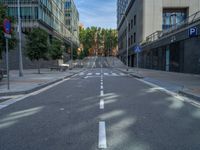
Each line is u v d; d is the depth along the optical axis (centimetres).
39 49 3222
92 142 512
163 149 471
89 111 820
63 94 1255
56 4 7375
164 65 4056
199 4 5450
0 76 1941
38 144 501
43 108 879
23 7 5328
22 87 1459
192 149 471
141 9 5734
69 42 10044
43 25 5844
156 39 4503
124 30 9481
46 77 2469
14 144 503
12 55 4541
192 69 2875
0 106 928
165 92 1338
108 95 1206
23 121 692
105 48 15488
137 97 1142
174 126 636
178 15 5684
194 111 827
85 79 2402
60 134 568
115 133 574
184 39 3044
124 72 3972
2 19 1748
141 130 598
